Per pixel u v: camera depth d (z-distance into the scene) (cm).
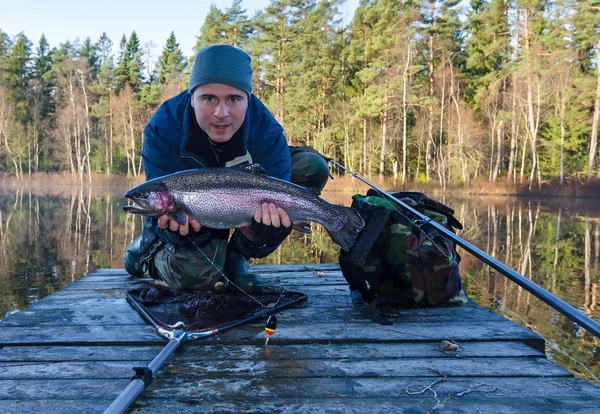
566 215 1966
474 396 197
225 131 293
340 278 420
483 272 807
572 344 481
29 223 1526
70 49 6694
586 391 202
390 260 311
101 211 2041
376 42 3981
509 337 265
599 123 3897
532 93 3912
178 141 310
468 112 4200
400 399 194
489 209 2272
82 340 261
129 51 7300
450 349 246
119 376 218
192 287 332
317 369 223
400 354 243
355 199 339
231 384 207
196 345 254
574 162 3853
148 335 269
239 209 278
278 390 202
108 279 423
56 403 192
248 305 315
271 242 292
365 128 4156
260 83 4775
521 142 4216
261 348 251
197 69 285
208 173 277
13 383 211
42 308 327
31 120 6219
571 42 3797
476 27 4772
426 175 4372
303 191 290
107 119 6041
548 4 4128
